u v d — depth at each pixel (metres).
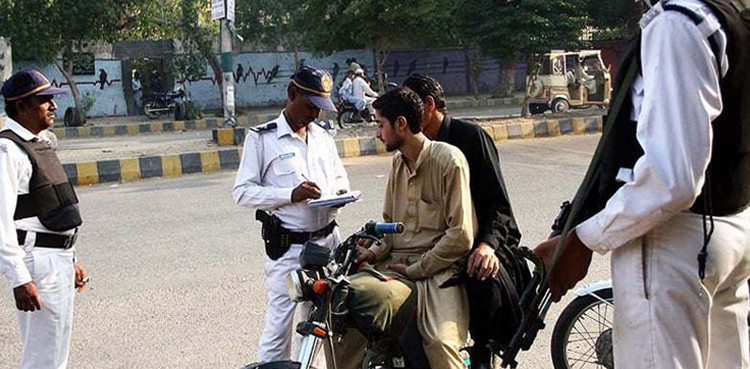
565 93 20.83
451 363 3.37
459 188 3.48
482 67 32.12
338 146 14.49
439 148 3.54
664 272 2.33
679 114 2.17
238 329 5.68
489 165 3.80
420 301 3.47
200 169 13.43
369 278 3.36
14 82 3.68
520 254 3.20
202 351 5.30
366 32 22.11
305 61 32.34
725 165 2.30
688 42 2.18
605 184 2.49
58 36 24.33
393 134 3.54
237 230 8.69
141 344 5.45
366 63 33.00
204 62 28.69
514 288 3.70
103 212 9.92
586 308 4.38
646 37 2.27
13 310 6.25
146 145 16.47
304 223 4.09
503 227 3.74
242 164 4.18
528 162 13.06
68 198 3.82
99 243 8.27
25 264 3.63
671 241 2.33
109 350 5.36
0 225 3.52
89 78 28.77
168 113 27.98
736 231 2.36
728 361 2.55
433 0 20.72
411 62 34.09
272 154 4.14
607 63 26.70
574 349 4.64
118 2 24.73
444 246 3.46
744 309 2.55
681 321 2.33
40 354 3.80
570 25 19.34
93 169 12.66
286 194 4.02
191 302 6.28
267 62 32.09
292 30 28.33
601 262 6.80
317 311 2.95
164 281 6.85
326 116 21.36
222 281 6.80
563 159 13.32
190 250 7.88
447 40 28.39
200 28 27.73
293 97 4.15
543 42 19.20
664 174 2.17
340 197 3.88
